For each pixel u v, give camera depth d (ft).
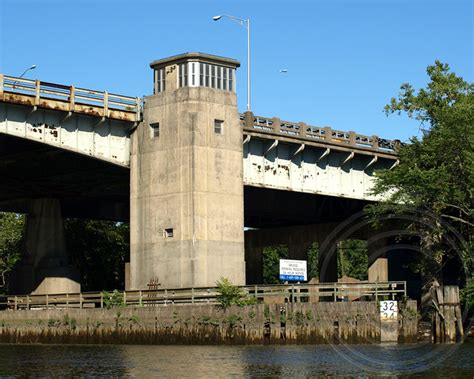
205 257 237.66
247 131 254.27
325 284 215.10
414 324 218.18
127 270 278.26
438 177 249.96
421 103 274.98
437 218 257.34
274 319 203.62
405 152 268.62
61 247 304.71
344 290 228.43
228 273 241.96
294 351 187.01
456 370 153.58
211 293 232.12
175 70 245.45
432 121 275.80
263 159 263.49
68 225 395.14
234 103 248.32
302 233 338.75
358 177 292.20
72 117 237.04
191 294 224.12
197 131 239.91
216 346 203.31
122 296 228.02
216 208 241.55
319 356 175.42
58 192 307.58
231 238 243.81
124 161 249.14
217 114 244.42
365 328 212.23
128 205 350.02
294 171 272.51
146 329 216.95
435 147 256.52
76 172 278.46
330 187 282.56
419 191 252.83
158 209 242.99
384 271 309.83
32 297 253.44
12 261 406.00
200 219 238.07
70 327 230.27
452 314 208.54
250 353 182.70
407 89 279.28
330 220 335.06
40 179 291.17
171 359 172.14
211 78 245.65
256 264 353.31
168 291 232.53
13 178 289.94
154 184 244.22
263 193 310.45
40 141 230.27
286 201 318.04
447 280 289.33
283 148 269.64
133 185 248.52
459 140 253.44
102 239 403.54
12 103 223.51
